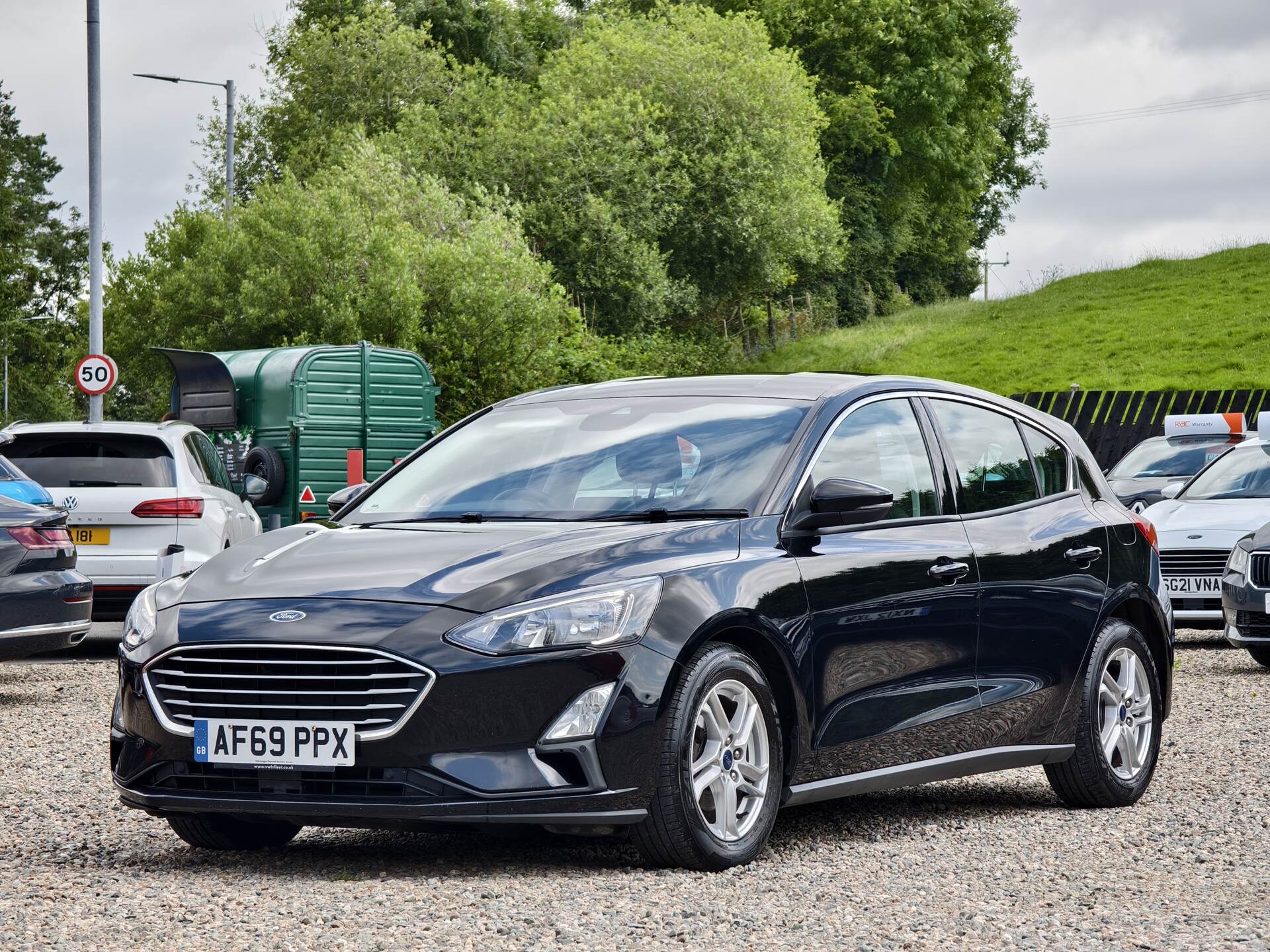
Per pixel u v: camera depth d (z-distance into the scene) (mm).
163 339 28484
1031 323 50844
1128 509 7195
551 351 29266
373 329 26656
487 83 45094
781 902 4555
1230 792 6777
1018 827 6012
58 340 82812
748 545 5262
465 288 27562
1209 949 4074
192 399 19250
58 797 6594
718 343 50031
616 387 6453
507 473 5941
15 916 4336
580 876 4879
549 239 41031
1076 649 6445
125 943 4020
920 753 5754
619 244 40750
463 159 40750
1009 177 71188
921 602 5734
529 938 4070
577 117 41938
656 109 42281
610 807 4699
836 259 49500
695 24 46750
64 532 10188
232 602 4961
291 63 44875
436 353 27391
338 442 18172
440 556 5066
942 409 6367
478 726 4621
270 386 18109
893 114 57469
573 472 5801
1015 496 6523
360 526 5742
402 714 4629
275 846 5578
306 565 5180
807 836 5719
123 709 5066
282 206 27016
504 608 4730
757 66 45688
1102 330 47781
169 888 4727
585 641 4719
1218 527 13703
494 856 5293
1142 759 6711
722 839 4965
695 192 45000
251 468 17891
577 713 4680
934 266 69562
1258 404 24141
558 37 56094
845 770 5449
